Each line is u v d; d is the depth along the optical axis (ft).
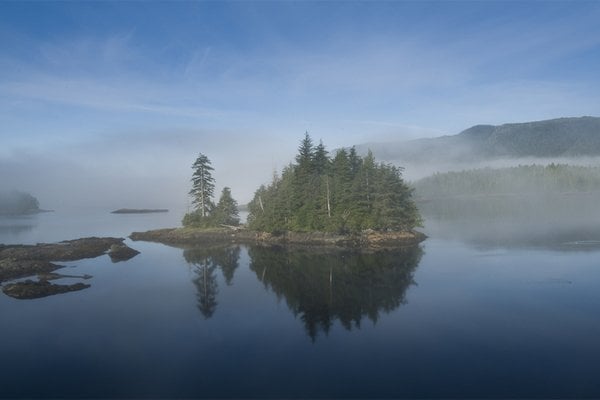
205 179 283.59
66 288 130.72
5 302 117.60
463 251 179.93
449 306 105.09
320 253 192.95
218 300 117.39
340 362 76.23
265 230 247.91
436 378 69.31
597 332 85.66
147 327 96.12
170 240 256.73
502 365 73.10
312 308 107.96
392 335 87.76
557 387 65.51
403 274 141.28
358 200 225.35
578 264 146.00
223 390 67.62
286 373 72.64
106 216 609.01
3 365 77.82
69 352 82.89
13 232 331.36
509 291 115.85
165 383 69.92
